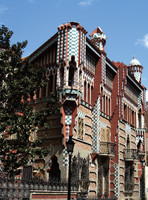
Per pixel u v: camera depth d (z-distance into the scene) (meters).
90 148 27.86
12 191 16.14
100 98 29.58
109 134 31.11
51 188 19.91
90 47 28.33
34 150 17.05
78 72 25.28
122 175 34.44
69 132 24.34
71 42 25.44
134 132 40.62
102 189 29.86
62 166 23.97
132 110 40.47
